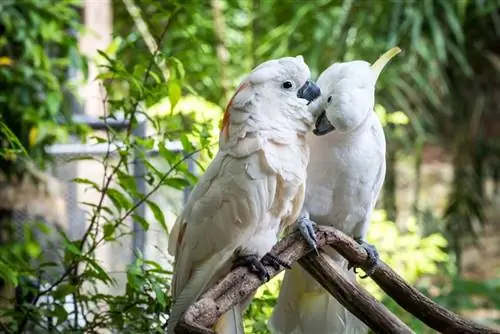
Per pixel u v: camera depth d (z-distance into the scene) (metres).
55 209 5.92
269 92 3.29
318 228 3.38
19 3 5.93
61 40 5.92
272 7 8.25
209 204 3.34
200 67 7.58
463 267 10.59
